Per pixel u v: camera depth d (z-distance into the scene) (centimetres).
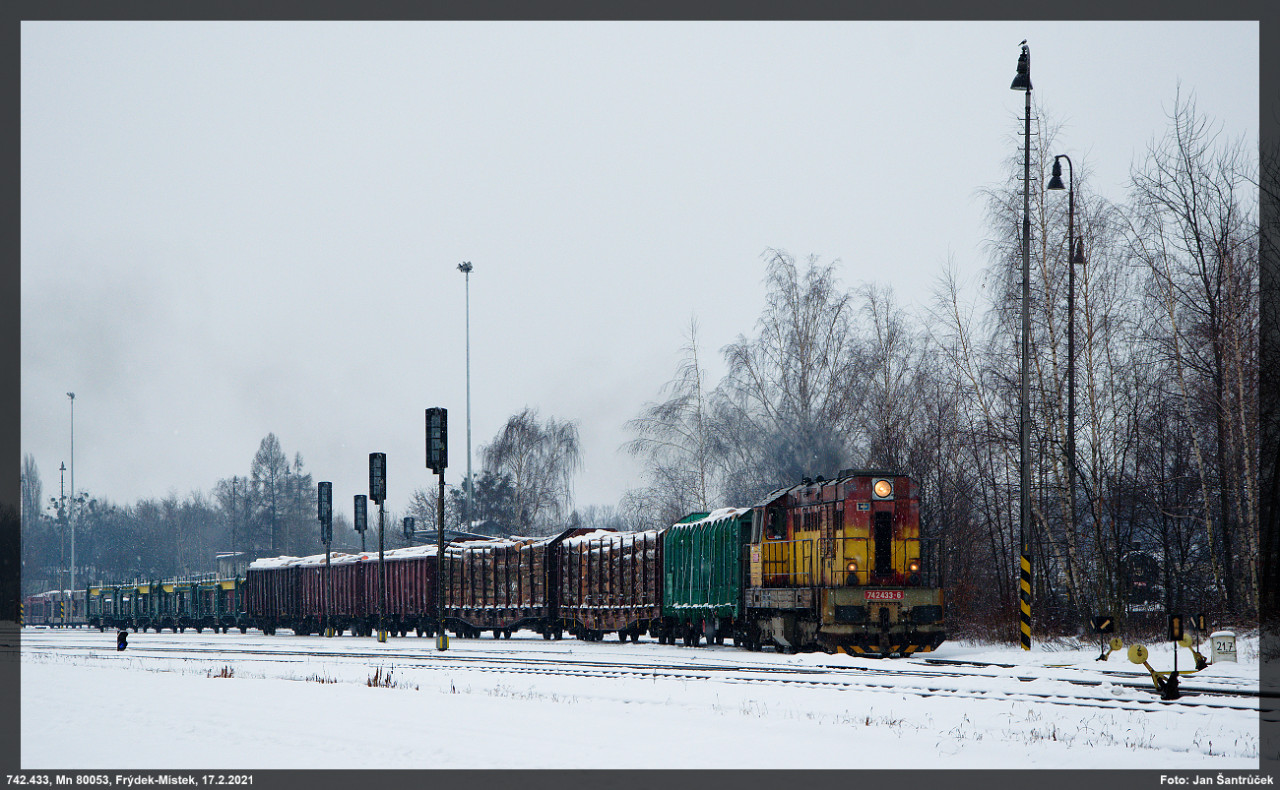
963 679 6525
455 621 16050
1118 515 10656
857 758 4056
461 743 4459
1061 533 11275
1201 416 10350
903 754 4134
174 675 8856
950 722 4925
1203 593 10594
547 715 5334
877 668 7494
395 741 4544
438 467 12575
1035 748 4241
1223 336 9619
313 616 18750
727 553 10375
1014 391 10950
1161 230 10356
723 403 14662
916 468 11969
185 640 17475
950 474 12206
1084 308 10556
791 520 9656
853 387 13550
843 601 8544
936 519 11831
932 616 8681
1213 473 10750
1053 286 10706
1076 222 10744
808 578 9206
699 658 9225
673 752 4200
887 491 8850
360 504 18988
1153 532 11569
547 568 14512
